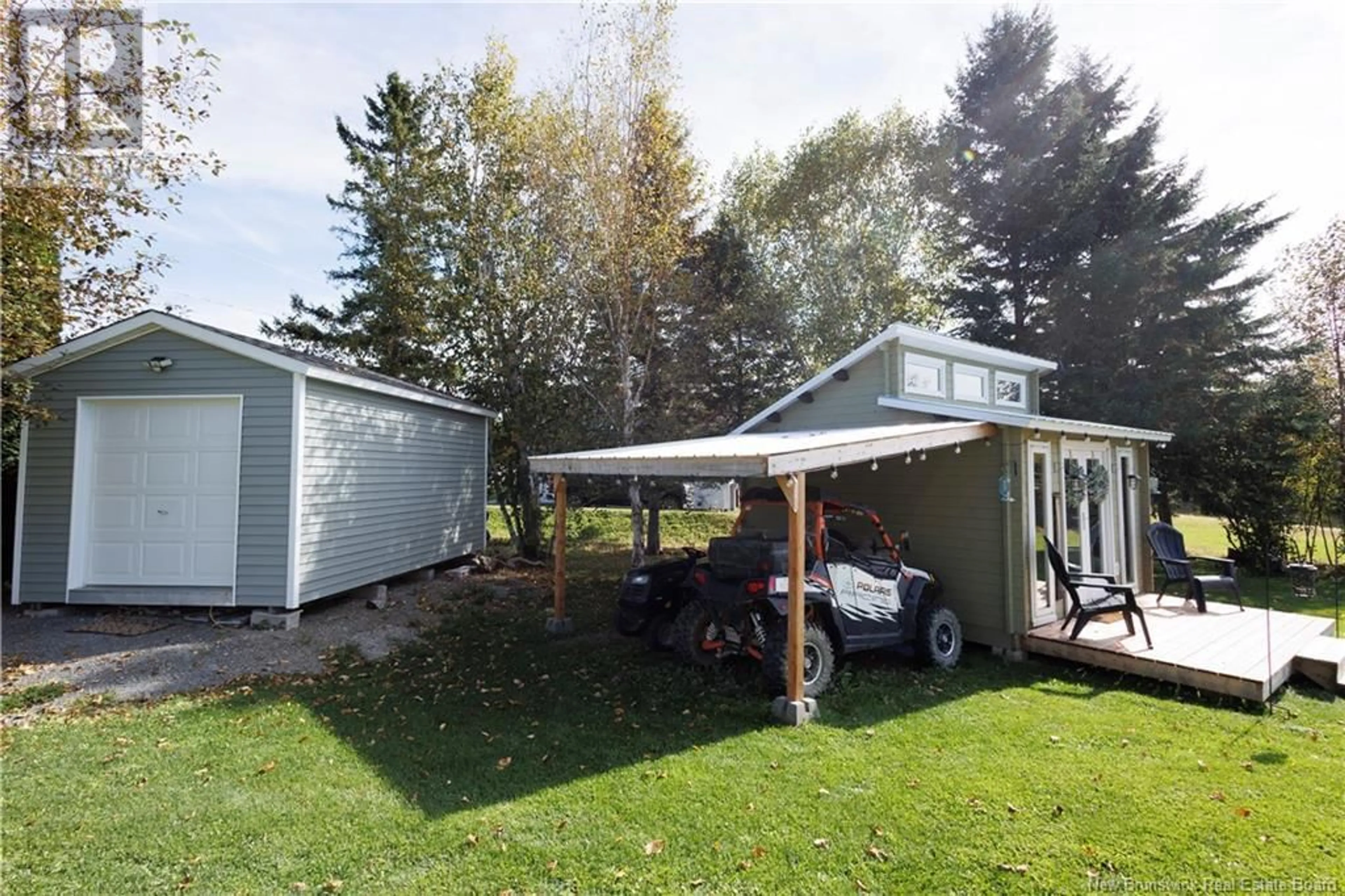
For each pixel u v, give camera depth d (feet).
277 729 15.71
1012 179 57.82
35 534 25.38
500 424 48.34
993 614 23.66
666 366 54.80
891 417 30.42
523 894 9.45
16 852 10.43
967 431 22.34
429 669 21.02
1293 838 10.98
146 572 25.44
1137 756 14.33
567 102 40.98
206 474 25.45
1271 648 20.62
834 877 9.87
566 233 43.37
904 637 21.27
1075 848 10.62
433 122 52.65
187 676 19.35
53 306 23.85
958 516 25.04
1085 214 54.44
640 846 10.67
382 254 53.31
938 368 33.04
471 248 47.47
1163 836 11.02
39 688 17.87
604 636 25.35
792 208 62.85
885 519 27.55
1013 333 57.77
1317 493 44.83
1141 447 31.50
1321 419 44.19
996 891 9.53
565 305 46.24
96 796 12.28
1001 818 11.58
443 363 50.24
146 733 15.34
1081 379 52.26
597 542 60.70
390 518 32.27
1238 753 14.53
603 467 21.54
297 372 25.11
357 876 9.86
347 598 30.12
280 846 10.62
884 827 11.25
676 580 22.86
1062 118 57.67
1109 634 22.76
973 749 14.66
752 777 13.21
